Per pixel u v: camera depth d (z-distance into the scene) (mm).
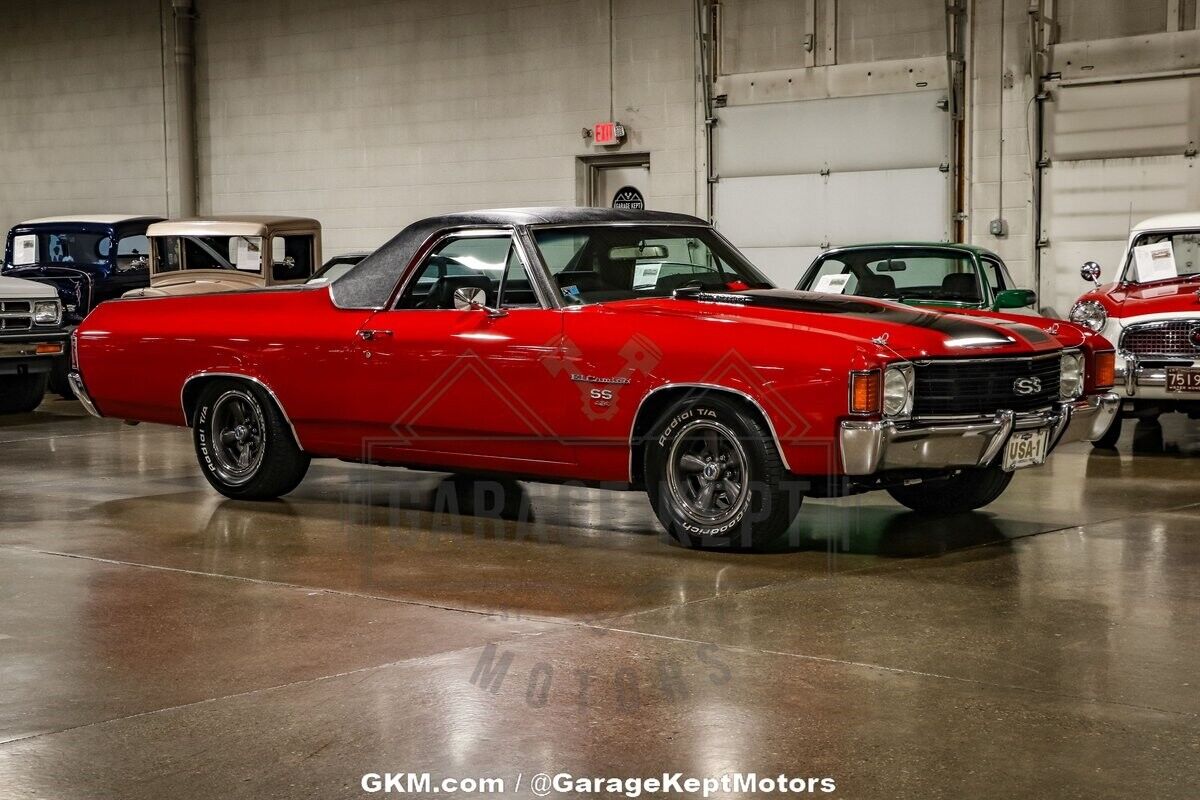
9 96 22047
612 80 16656
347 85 18688
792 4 15438
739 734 3590
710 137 16062
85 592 5277
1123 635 4562
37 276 14859
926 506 6875
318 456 7109
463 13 17641
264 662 4289
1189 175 13438
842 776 3293
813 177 15492
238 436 7320
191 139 20109
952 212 14641
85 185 21391
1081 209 14031
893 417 5508
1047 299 14289
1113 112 13773
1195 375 8945
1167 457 9133
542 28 17094
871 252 10070
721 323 5793
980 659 4277
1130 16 13609
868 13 15023
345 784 3260
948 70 14414
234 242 13820
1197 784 3234
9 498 7594
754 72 15750
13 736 3619
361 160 18672
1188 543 6109
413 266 6684
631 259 6543
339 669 4199
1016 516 6820
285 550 6070
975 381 5750
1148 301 9273
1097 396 6441
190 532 6512
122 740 3578
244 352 7109
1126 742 3518
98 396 7719
